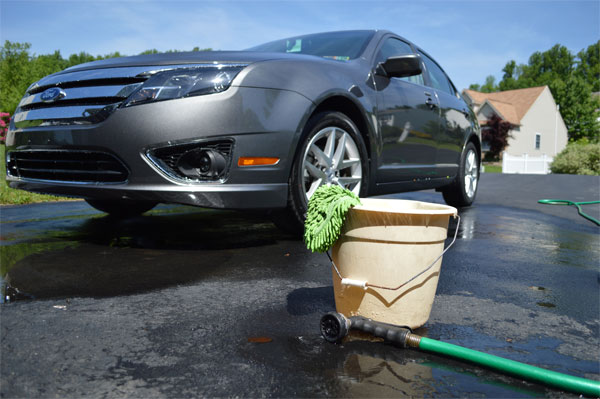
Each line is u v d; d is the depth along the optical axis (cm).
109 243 288
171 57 260
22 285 199
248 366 128
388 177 353
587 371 131
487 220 424
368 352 138
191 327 155
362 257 153
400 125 359
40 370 123
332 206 151
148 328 153
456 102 469
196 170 245
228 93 241
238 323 159
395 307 152
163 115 236
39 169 281
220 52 269
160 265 235
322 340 146
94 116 248
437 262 156
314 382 120
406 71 339
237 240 300
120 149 242
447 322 165
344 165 307
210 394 113
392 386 119
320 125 282
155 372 124
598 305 188
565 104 4494
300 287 202
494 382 122
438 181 438
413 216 146
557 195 670
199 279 212
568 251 294
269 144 251
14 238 301
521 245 310
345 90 299
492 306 184
